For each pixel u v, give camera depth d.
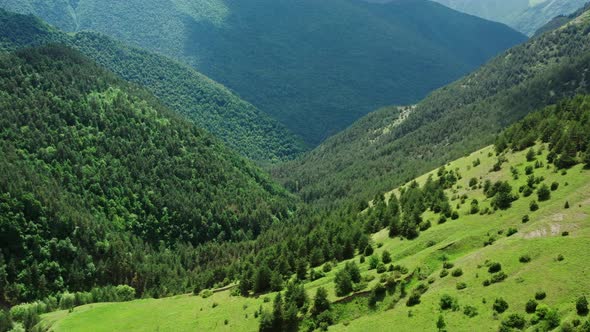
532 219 145.50
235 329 143.50
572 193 149.88
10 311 186.88
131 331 157.00
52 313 187.38
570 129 177.00
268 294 158.12
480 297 113.50
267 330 137.00
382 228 194.25
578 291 101.69
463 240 147.88
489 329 102.75
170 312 168.50
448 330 107.62
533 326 98.38
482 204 172.25
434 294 122.88
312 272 162.75
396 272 139.88
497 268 120.56
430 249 150.38
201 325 151.00
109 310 178.25
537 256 118.81
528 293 107.62
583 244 116.19
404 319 119.12
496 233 146.88
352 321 129.62
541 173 171.38
